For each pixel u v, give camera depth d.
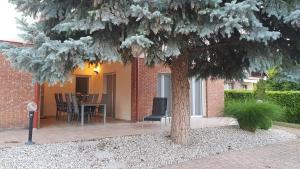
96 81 15.55
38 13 5.72
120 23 4.84
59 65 4.70
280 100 15.09
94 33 5.12
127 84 13.21
